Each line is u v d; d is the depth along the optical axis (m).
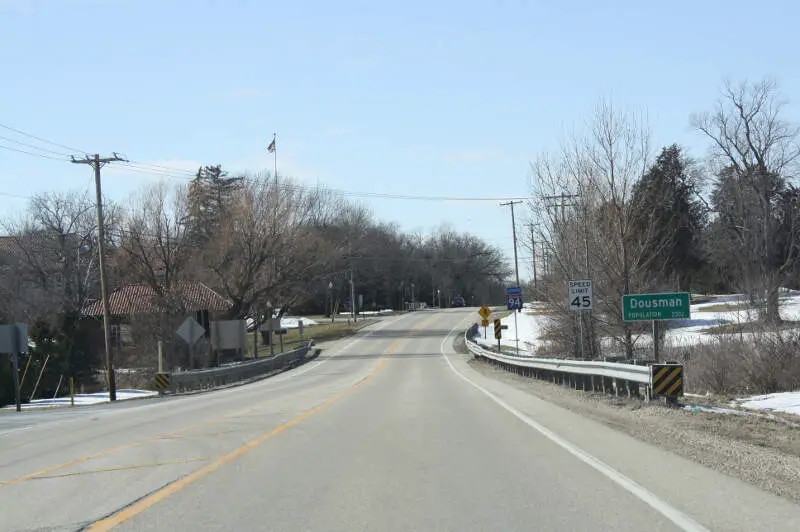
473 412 17.73
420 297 155.62
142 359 51.47
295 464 10.73
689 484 8.84
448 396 22.89
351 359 54.69
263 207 58.59
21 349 27.41
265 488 9.05
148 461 11.38
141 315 52.22
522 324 76.88
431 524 7.18
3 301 55.97
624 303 21.53
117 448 13.11
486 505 7.93
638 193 38.00
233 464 10.83
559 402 19.94
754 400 19.12
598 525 7.01
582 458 10.78
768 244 56.00
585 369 22.98
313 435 13.95
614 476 9.37
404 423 15.68
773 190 59.06
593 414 16.88
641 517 7.27
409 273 149.12
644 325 33.03
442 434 13.75
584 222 34.06
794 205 60.25
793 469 9.78
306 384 32.81
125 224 53.28
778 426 14.30
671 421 15.08
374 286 137.88
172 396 30.67
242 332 49.56
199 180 93.56
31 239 64.12
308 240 62.47
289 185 63.91
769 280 34.25
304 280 65.50
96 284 64.75
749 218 59.34
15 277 58.91
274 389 30.42
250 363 43.12
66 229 65.38
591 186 35.47
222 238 57.06
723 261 62.09
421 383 30.00
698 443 12.16
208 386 35.84
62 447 13.77
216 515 7.72
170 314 51.06
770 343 23.23
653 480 9.10
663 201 49.12
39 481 10.04
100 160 35.25
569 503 7.93
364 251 123.75
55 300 58.00
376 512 7.71
